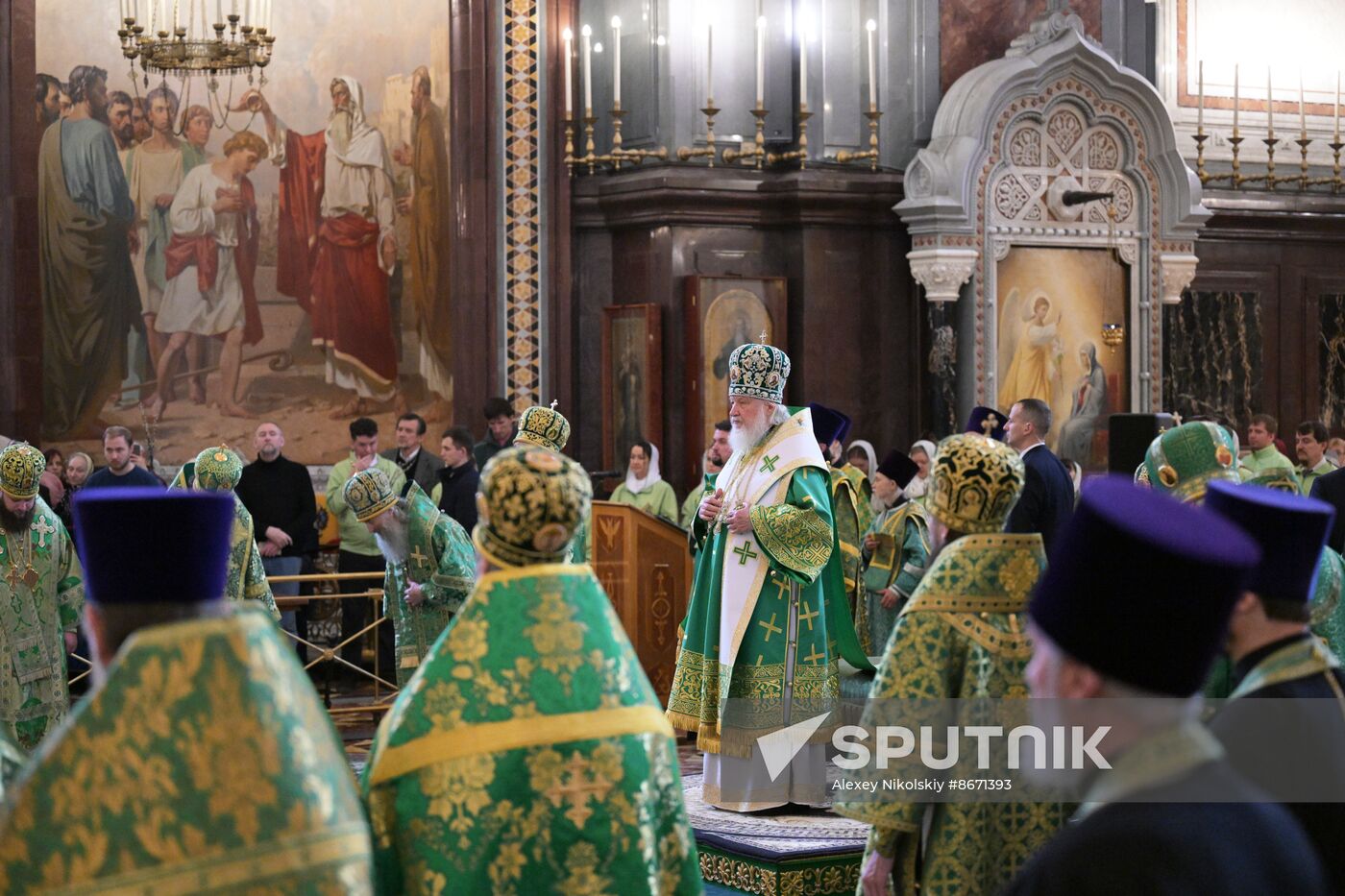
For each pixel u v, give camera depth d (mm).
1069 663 2082
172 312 12102
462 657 2924
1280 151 14812
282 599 9703
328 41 12352
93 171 11852
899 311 12969
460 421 12359
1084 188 13273
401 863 2893
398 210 12484
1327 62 15031
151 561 2432
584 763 2867
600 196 12633
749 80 12711
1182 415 14328
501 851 2830
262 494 10820
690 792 7508
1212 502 3021
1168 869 1914
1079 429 13297
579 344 12750
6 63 11438
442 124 12453
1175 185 13547
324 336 12391
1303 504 2965
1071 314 13281
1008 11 13406
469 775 2842
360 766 8484
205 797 2150
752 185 12492
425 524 7621
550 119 12438
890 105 13039
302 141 12328
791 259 12727
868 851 3914
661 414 12359
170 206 12078
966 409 12922
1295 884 1950
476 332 12312
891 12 13000
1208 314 14469
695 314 12281
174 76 12062
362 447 10641
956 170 12688
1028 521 7652
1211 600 2021
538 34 12383
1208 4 14602
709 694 7031
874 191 12742
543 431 7840
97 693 2197
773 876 6008
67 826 2146
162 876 2129
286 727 2215
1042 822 3805
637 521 9445
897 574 8766
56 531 7273
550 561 2996
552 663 2910
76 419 11859
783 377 7105
